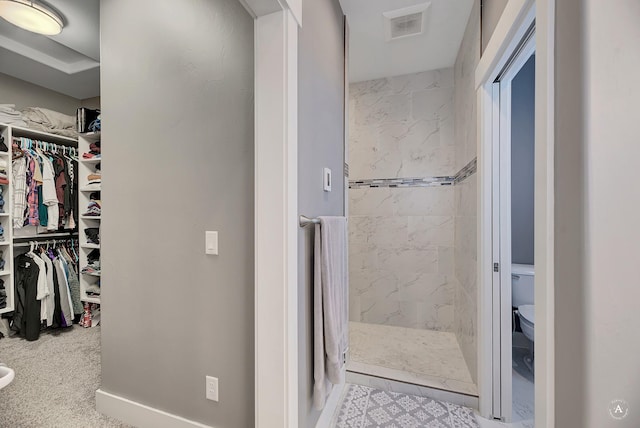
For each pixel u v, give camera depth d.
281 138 1.08
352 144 2.97
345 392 1.87
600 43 0.58
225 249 1.31
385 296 2.88
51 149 3.05
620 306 0.57
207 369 1.35
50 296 2.77
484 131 1.62
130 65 1.52
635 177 0.57
